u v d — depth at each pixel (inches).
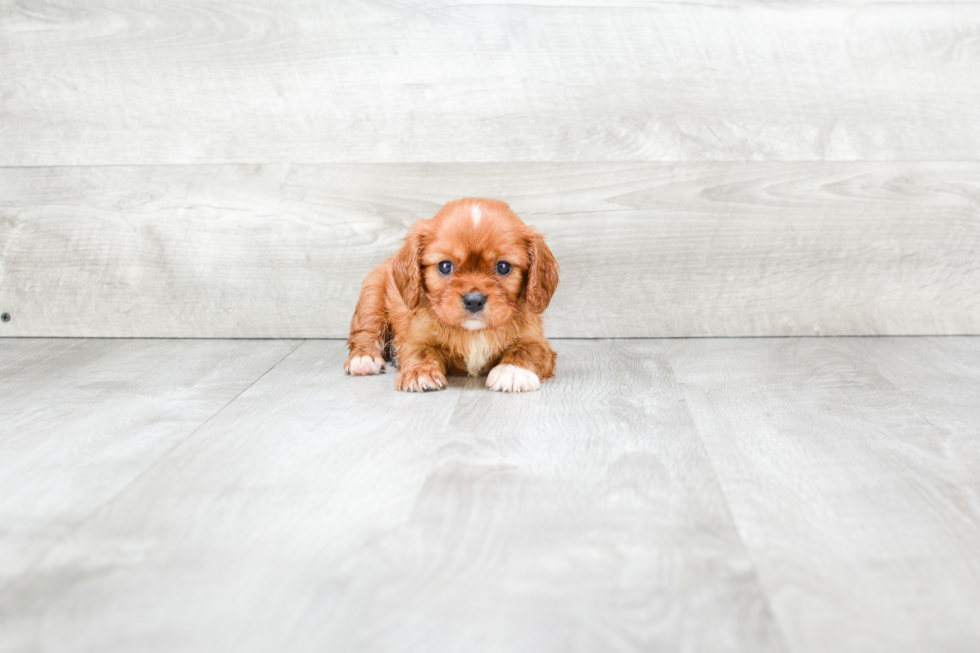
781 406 69.0
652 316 95.6
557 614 37.7
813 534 45.8
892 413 67.0
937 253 93.7
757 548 44.1
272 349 91.6
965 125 91.8
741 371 80.6
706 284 94.7
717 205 93.0
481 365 78.4
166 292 96.3
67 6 91.5
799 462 56.2
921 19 90.1
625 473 54.3
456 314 71.2
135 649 35.3
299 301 96.0
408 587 40.1
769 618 37.6
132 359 86.7
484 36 90.9
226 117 93.1
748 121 91.8
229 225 94.5
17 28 92.1
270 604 38.7
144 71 92.6
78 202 94.7
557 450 58.5
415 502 49.8
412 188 93.5
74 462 56.8
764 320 95.4
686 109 91.7
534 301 74.7
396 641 35.7
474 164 92.8
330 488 52.0
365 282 85.3
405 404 70.1
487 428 63.4
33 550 44.2
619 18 90.4
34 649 35.3
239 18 91.3
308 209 94.0
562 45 91.0
